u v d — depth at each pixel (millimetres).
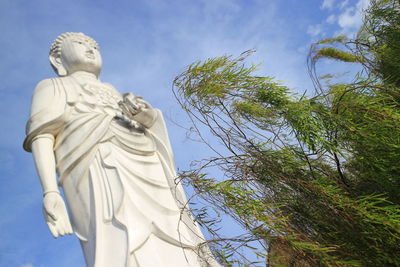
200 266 4582
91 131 4980
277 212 4562
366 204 4508
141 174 4930
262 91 5219
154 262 4273
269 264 4441
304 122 4887
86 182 4762
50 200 4570
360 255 4535
